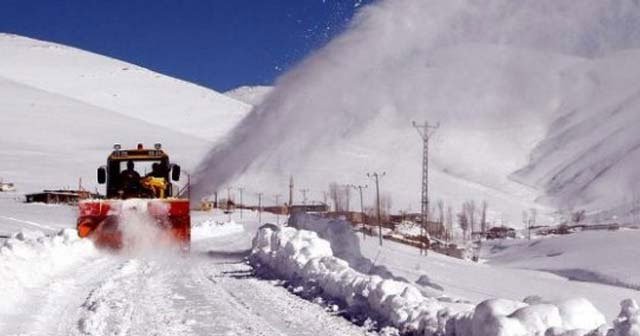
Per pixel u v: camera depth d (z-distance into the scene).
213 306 11.84
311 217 22.66
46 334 9.56
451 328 8.74
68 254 18.84
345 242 21.41
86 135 195.12
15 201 100.75
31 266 14.92
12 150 169.88
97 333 9.62
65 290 13.49
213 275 16.44
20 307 11.35
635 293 30.03
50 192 100.69
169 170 24.33
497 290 22.73
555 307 8.20
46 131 194.12
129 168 23.88
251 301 12.41
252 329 9.91
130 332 9.69
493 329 7.89
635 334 6.68
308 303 12.17
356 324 10.27
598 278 46.69
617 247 54.28
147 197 23.45
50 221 50.94
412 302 10.12
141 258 20.52
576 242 61.91
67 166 157.62
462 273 28.67
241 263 19.31
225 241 33.25
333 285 12.37
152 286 14.31
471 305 10.54
